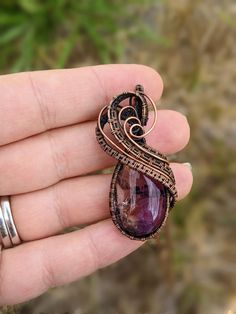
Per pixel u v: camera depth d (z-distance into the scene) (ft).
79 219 0.40
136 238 0.36
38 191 0.39
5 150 0.38
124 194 0.35
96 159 0.39
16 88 0.37
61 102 0.37
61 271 0.39
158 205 0.35
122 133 0.35
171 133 0.38
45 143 0.38
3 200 0.39
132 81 0.37
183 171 0.38
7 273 0.38
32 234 0.40
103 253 0.39
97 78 0.37
